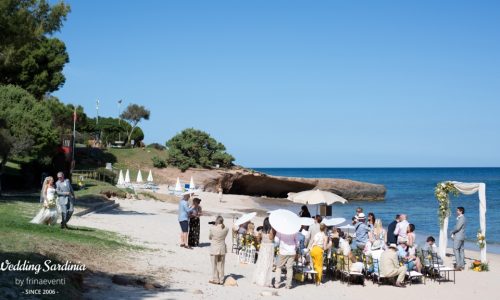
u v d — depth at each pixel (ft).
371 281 50.26
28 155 118.21
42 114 122.83
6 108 117.19
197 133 226.38
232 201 183.01
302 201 63.72
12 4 64.03
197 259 51.67
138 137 295.69
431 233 115.14
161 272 41.88
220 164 230.48
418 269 52.34
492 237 110.01
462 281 53.26
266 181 240.53
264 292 39.06
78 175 164.45
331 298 41.06
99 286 33.37
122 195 126.82
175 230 74.43
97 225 68.44
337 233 57.26
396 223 58.90
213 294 36.35
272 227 43.70
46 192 55.62
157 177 205.57
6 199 86.79
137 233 66.18
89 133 273.13
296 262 48.14
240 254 55.72
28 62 154.10
